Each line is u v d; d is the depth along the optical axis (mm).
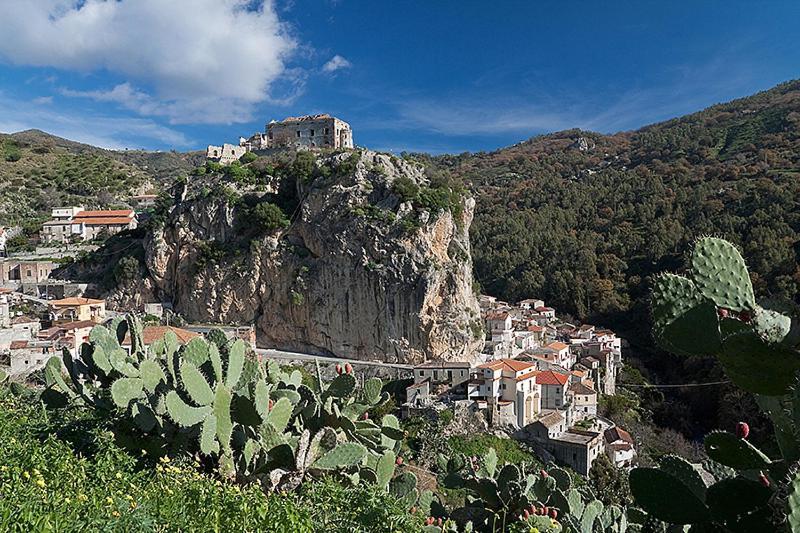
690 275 3961
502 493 8359
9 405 11500
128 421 9555
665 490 4172
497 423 41812
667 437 46594
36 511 4723
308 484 8297
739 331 3695
